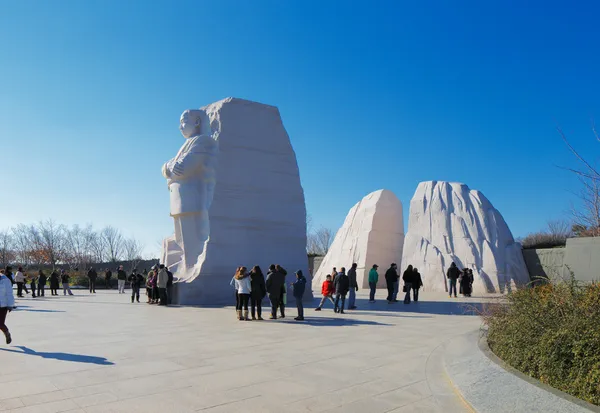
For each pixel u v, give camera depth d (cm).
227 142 1781
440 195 2880
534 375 590
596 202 1212
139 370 691
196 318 1328
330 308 1642
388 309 1602
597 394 495
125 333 1041
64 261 6075
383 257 3077
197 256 1803
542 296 752
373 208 3145
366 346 888
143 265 5594
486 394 539
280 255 1838
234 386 612
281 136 1920
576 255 1994
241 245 1766
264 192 1839
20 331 1073
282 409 528
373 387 614
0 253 6438
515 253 2631
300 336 1002
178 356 790
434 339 966
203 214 1811
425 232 2820
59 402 541
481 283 2511
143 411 515
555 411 454
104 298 2348
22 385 608
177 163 1783
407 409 532
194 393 581
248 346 884
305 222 1927
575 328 581
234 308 1590
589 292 702
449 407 539
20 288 2514
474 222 2727
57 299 2266
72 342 923
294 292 1280
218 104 1841
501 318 792
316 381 641
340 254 3253
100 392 581
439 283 2625
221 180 1752
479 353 712
